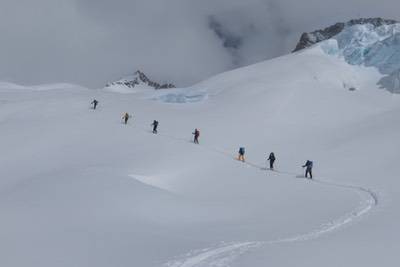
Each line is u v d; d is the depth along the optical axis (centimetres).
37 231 1892
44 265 1546
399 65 8906
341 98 7225
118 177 2938
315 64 9169
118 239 1848
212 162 4097
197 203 2697
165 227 2109
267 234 1975
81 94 7881
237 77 9219
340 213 2305
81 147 4422
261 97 7200
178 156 4175
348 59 9838
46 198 2403
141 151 4300
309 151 4731
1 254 1625
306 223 2150
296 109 6619
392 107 7106
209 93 8412
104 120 5519
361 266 1416
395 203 2461
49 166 3875
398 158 3953
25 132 4916
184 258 1628
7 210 2184
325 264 1455
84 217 2119
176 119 6025
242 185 3391
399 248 1559
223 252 1691
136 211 2325
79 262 1590
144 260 1616
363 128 5325
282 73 8806
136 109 6475
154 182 3500
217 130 5538
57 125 5153
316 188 3164
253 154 4653
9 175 3728
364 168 3828
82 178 2828
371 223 2009
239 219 2344
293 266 1457
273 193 3088
